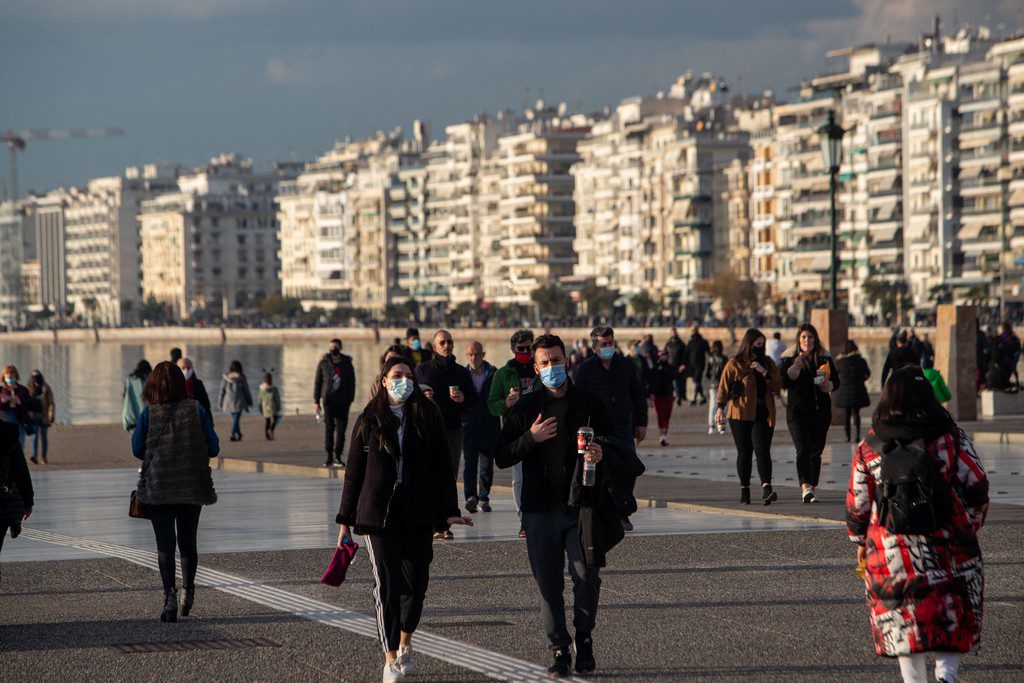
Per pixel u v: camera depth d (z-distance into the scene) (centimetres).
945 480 2548
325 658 3183
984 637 3288
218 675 3033
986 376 12200
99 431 11988
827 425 5803
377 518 2998
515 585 4062
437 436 3077
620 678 2958
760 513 5516
